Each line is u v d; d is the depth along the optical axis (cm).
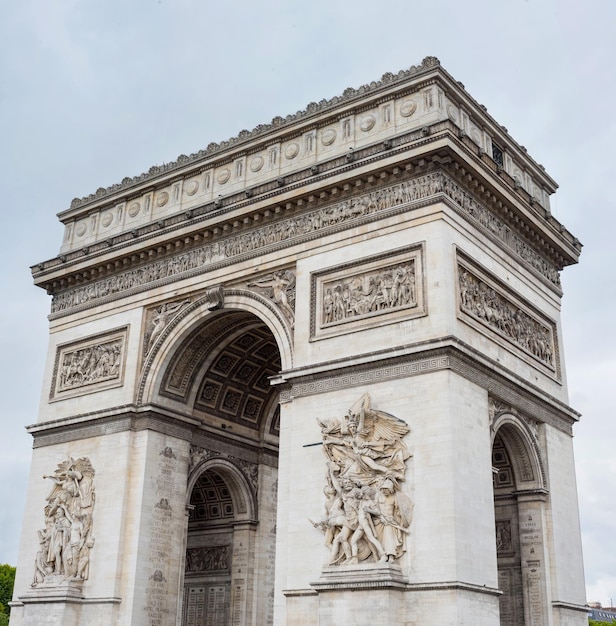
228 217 7200
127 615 6756
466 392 5806
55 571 7275
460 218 6297
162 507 7244
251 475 8325
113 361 7775
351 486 5716
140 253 7850
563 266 7856
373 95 6794
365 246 6391
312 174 6744
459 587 5184
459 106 6788
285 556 6050
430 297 5919
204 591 8269
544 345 7206
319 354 6338
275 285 6869
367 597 5303
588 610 6812
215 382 8006
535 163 7775
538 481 6631
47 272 8494
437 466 5497
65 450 7788
